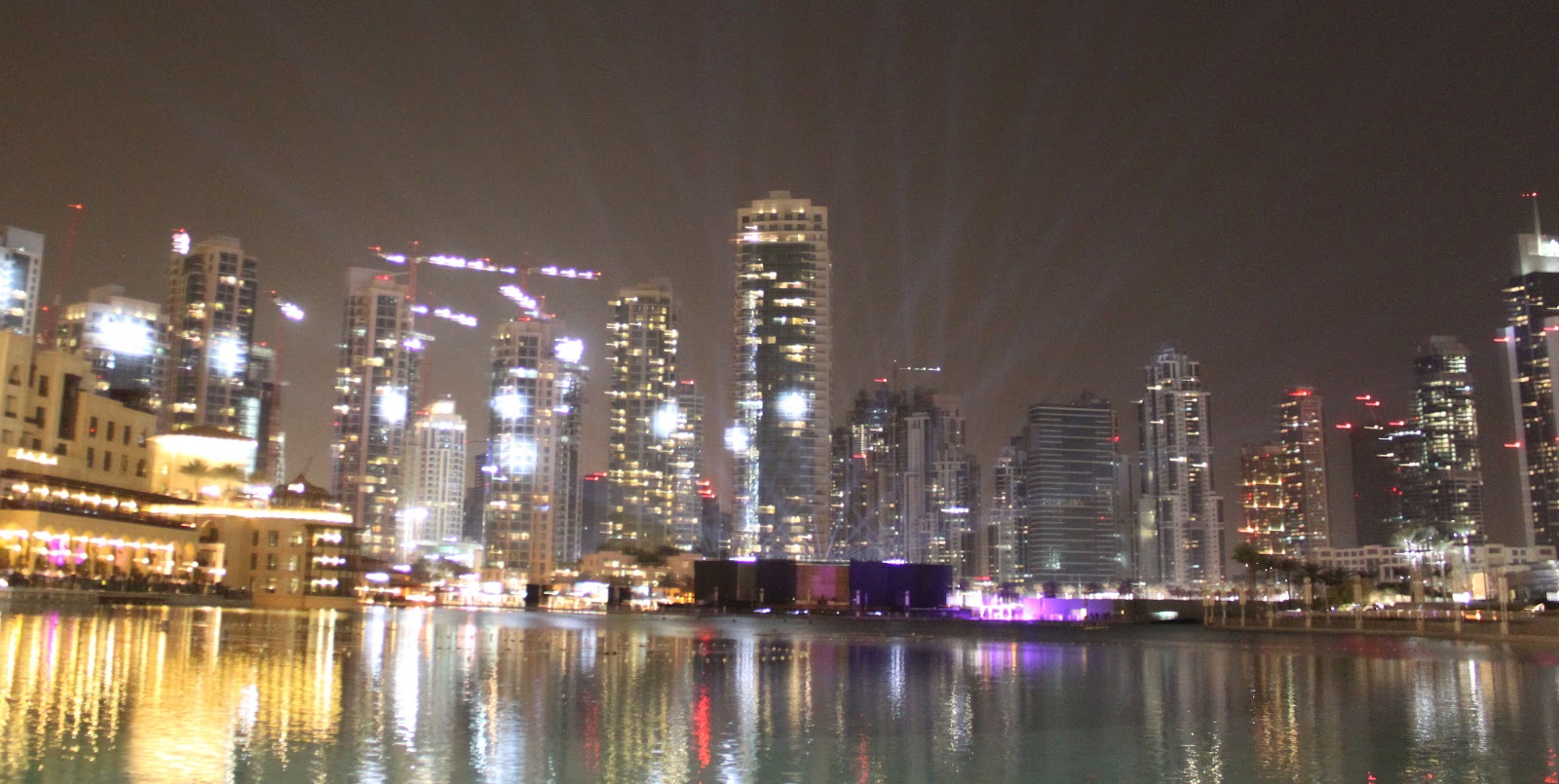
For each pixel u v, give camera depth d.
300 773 39.53
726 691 72.69
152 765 39.66
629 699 65.75
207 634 106.06
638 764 44.16
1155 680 90.06
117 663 71.19
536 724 53.94
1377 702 72.25
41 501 172.38
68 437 186.38
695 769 43.41
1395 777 44.62
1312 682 89.25
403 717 54.19
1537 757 49.59
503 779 40.31
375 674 74.69
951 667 102.56
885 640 163.50
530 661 92.88
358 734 48.09
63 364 184.75
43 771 37.97
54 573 166.12
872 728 56.59
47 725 46.56
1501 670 105.31
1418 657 128.62
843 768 44.75
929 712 63.97
